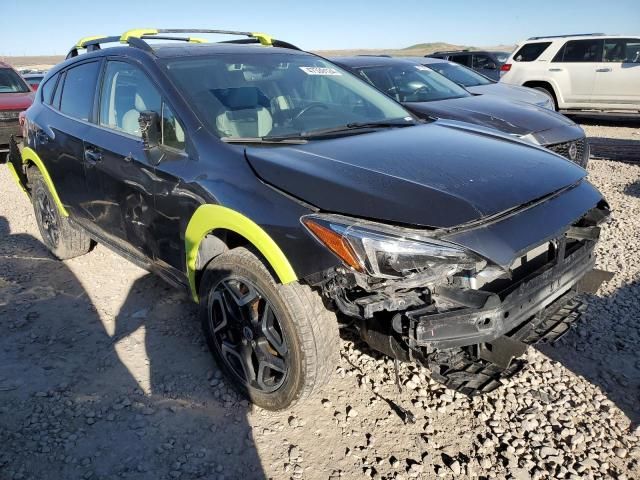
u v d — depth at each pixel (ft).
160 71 10.89
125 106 11.74
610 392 9.66
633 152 29.78
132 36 12.82
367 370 10.32
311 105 11.64
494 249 7.44
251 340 9.11
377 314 8.02
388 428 8.92
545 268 8.42
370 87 13.43
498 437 8.67
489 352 7.86
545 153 10.21
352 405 9.45
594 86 37.86
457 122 12.43
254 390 9.32
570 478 7.85
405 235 7.27
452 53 53.01
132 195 11.19
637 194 21.34
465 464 8.13
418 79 23.99
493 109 20.67
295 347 8.30
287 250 7.93
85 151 12.60
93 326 12.29
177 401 9.72
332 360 8.54
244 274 8.77
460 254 7.29
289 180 8.32
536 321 8.70
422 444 8.57
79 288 14.20
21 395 9.93
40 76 56.59
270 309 8.64
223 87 10.95
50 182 14.71
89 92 13.14
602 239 16.56
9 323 12.46
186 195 9.55
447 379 7.99
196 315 12.57
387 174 8.29
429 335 7.36
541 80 39.68
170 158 10.04
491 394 9.63
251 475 8.09
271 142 9.73
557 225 8.27
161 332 11.94
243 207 8.48
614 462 8.13
